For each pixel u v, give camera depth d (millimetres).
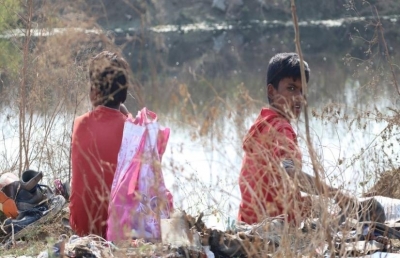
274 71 8938
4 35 13609
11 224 9930
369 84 12906
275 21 55219
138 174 8453
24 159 13219
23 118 12625
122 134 9250
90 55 11242
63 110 12820
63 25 8070
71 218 9398
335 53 47844
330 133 12547
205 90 29484
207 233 8000
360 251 7984
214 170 11711
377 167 10289
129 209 8352
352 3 13758
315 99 27969
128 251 7777
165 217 8391
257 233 7824
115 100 9250
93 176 9180
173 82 8031
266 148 7875
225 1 56062
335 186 8625
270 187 8164
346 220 7668
